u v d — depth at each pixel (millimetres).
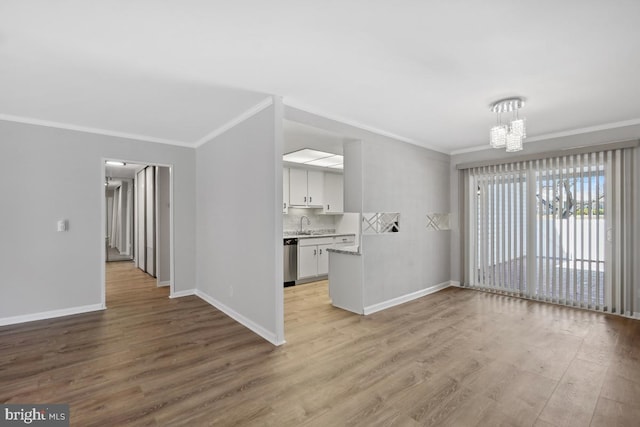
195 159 4941
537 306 4195
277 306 3000
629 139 3680
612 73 2516
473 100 3121
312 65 2402
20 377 2379
